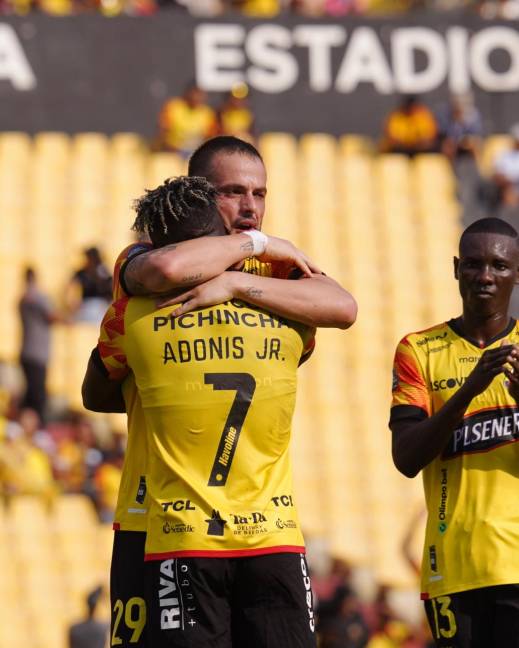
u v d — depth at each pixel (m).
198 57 57.53
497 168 57.00
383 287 53.59
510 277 16.31
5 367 47.81
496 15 60.06
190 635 13.20
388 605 42.50
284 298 13.80
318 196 56.25
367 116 58.09
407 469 15.83
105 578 43.03
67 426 47.16
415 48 58.44
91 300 49.53
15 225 53.84
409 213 56.31
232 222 15.30
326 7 60.91
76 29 57.25
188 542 13.23
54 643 41.12
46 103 56.88
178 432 13.52
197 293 13.64
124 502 14.20
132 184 55.91
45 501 44.56
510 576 15.59
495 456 16.00
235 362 13.57
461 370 16.42
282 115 57.72
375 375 50.69
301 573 13.52
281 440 13.77
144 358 13.67
